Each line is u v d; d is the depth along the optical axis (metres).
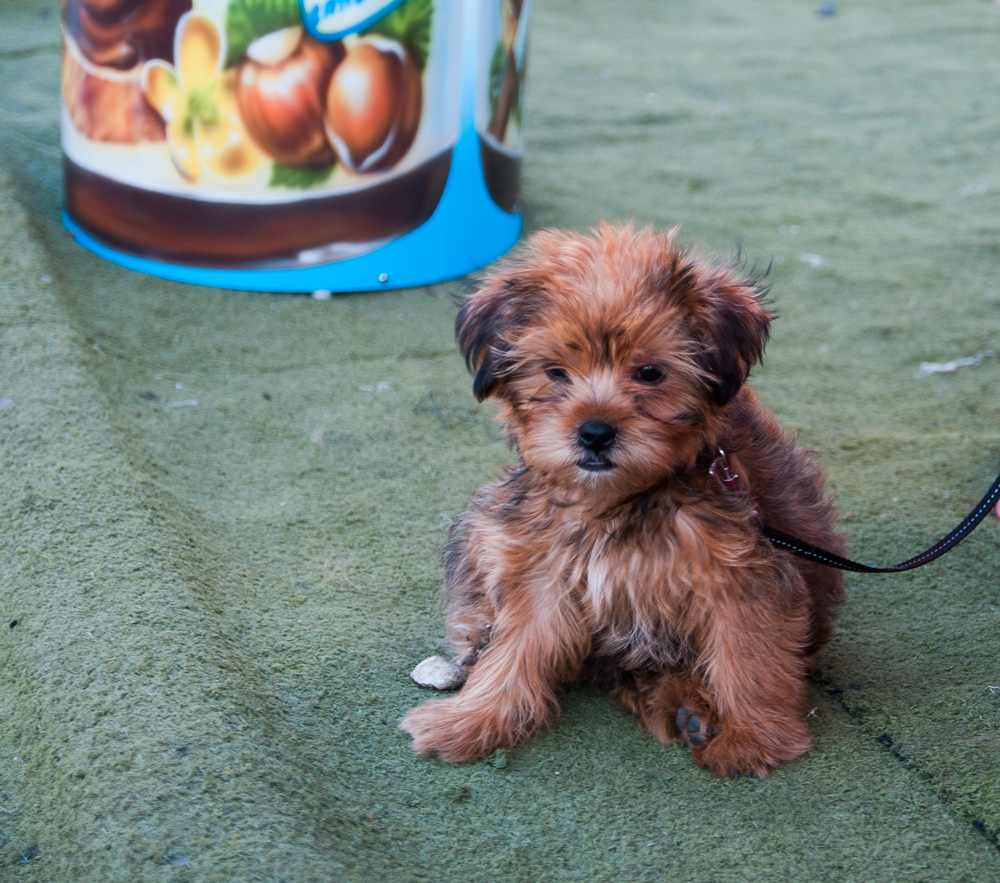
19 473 1.28
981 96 2.61
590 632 1.13
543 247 1.11
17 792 1.07
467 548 1.17
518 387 1.10
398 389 1.48
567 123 2.38
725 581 1.09
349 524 1.30
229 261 1.59
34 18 2.79
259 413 1.43
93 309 1.54
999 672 1.17
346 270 1.61
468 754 1.10
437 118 1.60
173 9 1.52
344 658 1.18
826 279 1.74
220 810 1.03
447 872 1.03
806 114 2.48
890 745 1.12
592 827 1.06
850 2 3.42
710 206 1.98
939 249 1.85
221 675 1.13
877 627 1.21
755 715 1.11
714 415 1.09
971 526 1.17
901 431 1.45
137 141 1.57
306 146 1.56
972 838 1.05
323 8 1.52
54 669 1.12
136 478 1.29
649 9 3.33
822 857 1.04
